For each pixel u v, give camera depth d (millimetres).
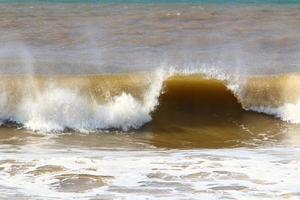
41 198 13312
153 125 22047
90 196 13484
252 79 24047
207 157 17172
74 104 21797
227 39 31047
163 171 15484
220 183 14453
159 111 22656
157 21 34969
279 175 15070
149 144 19797
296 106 22969
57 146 19000
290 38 31406
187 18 36000
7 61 25734
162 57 27047
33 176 14945
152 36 31172
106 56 27062
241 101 23328
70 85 22641
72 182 14492
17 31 31984
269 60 27125
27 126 21266
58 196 13469
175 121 22391
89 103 21969
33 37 30719
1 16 35812
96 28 32844
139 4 41500
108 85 22906
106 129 21547
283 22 35344
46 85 22547
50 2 41875
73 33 31625
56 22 34281
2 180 14602
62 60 26141
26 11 37656
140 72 24359
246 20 35781
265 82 23859
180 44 29672
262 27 33938
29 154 17500
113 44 29406
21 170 15430
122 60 26344
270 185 14273
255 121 22656
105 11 38000
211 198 13367
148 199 13305
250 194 13641
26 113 21578
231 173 15281
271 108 23141
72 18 35438
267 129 22078
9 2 41469
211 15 37062
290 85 23688
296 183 14430
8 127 21250
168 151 18500
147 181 14641
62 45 29141
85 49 28406
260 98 23391
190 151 18484
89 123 21594
